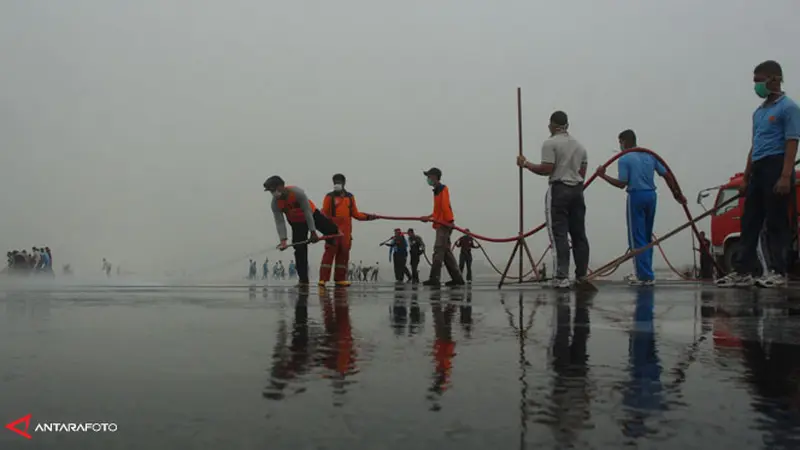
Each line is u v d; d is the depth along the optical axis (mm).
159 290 7016
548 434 1072
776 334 2486
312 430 1091
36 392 1397
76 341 2268
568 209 6484
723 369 1702
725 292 5625
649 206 7219
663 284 8789
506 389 1440
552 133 6512
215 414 1197
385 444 1009
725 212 11750
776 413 1226
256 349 2062
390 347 2121
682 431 1098
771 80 5898
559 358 1882
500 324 2869
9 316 3324
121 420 1151
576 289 6484
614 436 1063
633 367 1733
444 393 1390
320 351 2025
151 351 2021
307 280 8055
